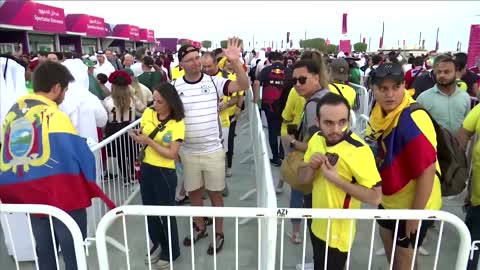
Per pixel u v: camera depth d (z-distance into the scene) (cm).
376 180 190
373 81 199
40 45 1647
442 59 333
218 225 339
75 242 185
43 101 217
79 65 432
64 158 211
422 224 204
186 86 312
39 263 240
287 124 345
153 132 287
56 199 210
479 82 516
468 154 282
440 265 315
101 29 2127
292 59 959
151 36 3172
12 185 207
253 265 316
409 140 191
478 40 864
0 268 317
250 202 445
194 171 327
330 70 404
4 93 292
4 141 213
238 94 507
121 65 984
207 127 314
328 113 194
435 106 339
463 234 170
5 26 1191
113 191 423
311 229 225
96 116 394
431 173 189
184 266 315
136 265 316
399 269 219
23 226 312
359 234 366
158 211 177
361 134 507
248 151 666
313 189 222
